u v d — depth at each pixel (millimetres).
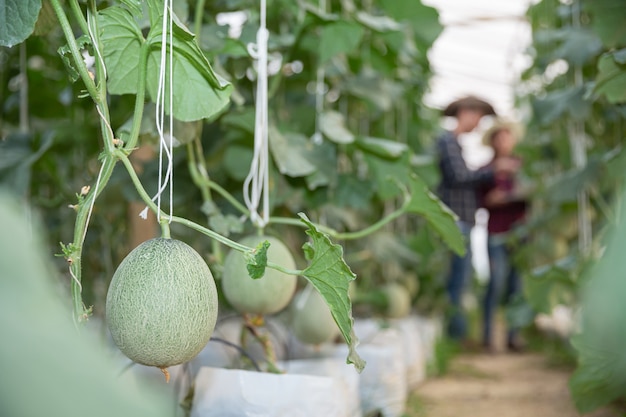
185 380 1634
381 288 3066
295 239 2693
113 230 2424
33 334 354
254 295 1279
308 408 1312
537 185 4191
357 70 2734
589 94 1639
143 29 1354
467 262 4727
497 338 5363
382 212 3428
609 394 1694
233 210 1970
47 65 2467
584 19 2695
